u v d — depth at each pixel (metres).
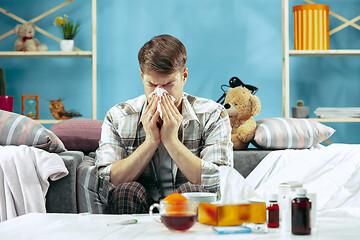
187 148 1.78
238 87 2.77
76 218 1.13
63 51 3.24
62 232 0.96
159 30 3.43
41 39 3.43
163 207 0.99
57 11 3.44
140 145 1.70
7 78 3.44
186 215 0.96
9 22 3.43
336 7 3.44
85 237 0.91
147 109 1.68
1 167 1.75
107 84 3.44
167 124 1.64
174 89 1.65
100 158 1.78
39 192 1.75
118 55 3.44
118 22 3.43
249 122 2.67
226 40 3.43
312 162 2.29
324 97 3.46
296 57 3.45
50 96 3.45
